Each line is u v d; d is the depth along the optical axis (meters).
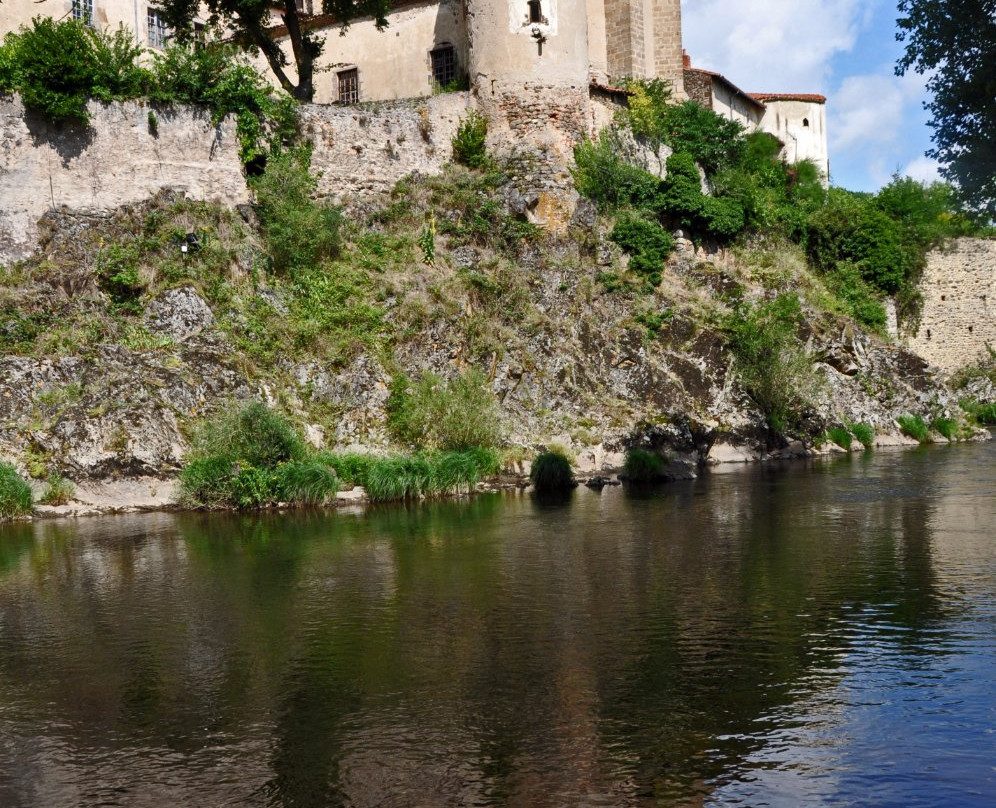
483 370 25.11
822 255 38.38
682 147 34.69
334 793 6.34
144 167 24.81
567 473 21.73
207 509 18.81
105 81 24.64
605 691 8.06
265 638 9.77
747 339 28.81
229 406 20.45
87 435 19.34
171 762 6.88
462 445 22.47
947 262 41.78
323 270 25.62
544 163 30.03
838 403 31.33
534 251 28.69
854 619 10.04
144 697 8.18
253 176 26.94
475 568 12.88
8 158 23.33
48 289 21.98
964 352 41.84
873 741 6.96
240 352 22.23
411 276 26.30
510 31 30.64
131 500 19.14
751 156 38.44
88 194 24.06
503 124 30.70
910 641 9.26
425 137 30.08
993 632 9.48
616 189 30.91
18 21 29.17
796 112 47.97
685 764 6.66
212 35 33.69
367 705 7.86
